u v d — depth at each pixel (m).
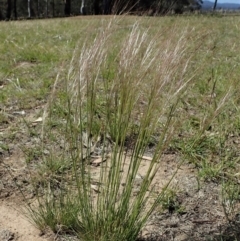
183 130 3.12
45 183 2.43
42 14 39.91
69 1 28.58
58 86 4.16
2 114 3.57
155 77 1.73
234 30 9.11
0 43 7.04
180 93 1.80
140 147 1.77
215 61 5.20
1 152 2.90
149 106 1.75
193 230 2.12
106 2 16.16
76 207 2.02
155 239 2.04
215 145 2.98
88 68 1.82
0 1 39.59
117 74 1.82
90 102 1.85
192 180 2.58
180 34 1.91
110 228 1.85
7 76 4.85
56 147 2.93
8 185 2.49
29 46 6.76
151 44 1.76
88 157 1.90
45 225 2.10
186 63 1.77
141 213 2.06
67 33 8.30
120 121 1.78
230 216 2.24
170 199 2.32
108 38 1.86
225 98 2.08
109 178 1.81
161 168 2.71
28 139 3.09
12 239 2.05
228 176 2.62
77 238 2.02
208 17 13.08
